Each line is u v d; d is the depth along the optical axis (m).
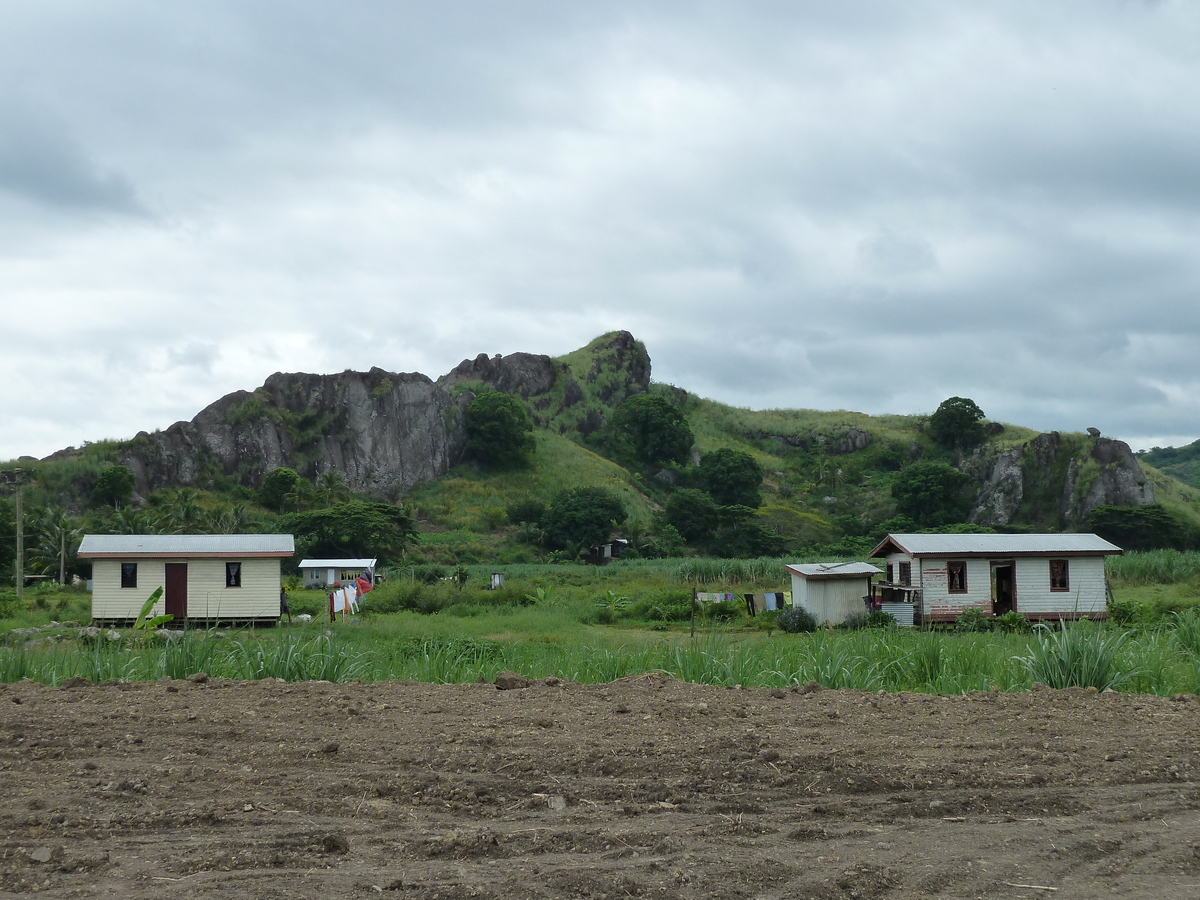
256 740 7.02
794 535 121.31
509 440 133.75
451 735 7.18
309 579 62.66
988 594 33.25
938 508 122.62
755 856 4.77
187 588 33.28
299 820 5.24
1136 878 4.60
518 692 9.16
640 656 13.34
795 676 11.27
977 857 4.82
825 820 5.43
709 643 13.23
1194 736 7.35
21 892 4.10
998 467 125.12
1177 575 45.62
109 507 90.44
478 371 152.38
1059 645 10.45
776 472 149.88
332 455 122.38
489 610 37.69
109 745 6.80
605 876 4.39
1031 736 7.34
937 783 6.10
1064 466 122.81
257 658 11.30
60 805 5.35
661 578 55.16
